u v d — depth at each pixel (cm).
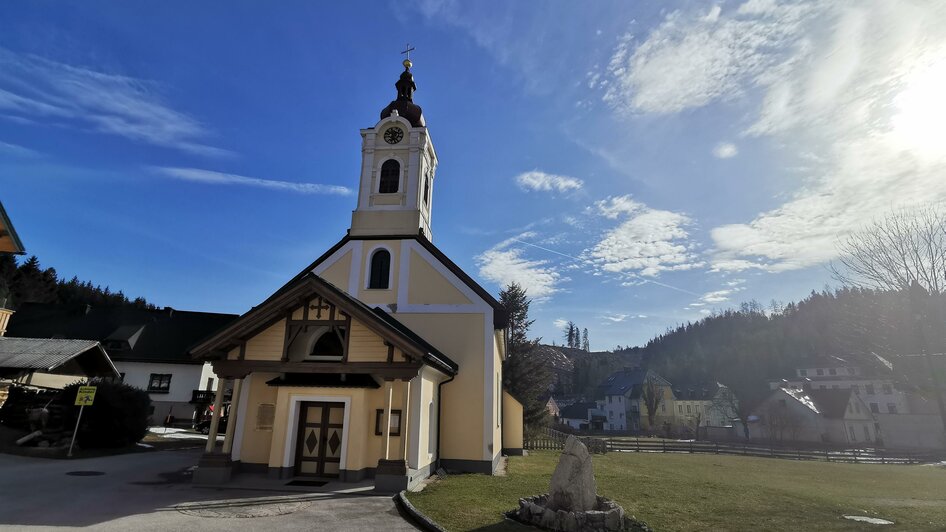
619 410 9494
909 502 1417
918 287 1395
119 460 1633
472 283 1889
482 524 927
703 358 11575
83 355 2505
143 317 4088
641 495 1355
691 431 7056
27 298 7044
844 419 5609
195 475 1276
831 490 1719
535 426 3797
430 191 2311
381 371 1336
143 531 795
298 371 1367
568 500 974
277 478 1341
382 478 1225
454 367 1736
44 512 881
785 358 9362
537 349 4153
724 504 1255
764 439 6069
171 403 3459
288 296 1373
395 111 2189
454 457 1697
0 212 1194
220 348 1396
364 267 1973
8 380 2078
